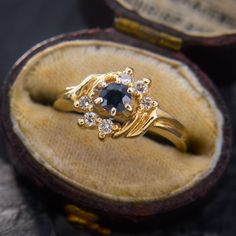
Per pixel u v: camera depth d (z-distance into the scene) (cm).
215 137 13
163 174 13
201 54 15
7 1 18
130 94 12
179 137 13
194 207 13
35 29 18
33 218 13
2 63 17
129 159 13
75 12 18
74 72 13
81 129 13
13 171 14
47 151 13
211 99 14
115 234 15
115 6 14
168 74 14
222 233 15
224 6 15
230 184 16
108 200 13
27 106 13
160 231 15
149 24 14
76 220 13
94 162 13
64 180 13
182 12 15
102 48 14
